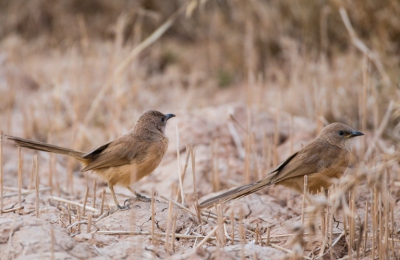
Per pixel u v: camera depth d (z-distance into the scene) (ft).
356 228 31.48
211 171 44.04
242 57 72.64
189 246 29.19
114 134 52.70
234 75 72.13
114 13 82.48
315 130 51.57
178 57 76.64
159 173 45.57
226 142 49.90
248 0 71.05
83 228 31.04
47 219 32.30
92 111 54.65
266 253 27.78
